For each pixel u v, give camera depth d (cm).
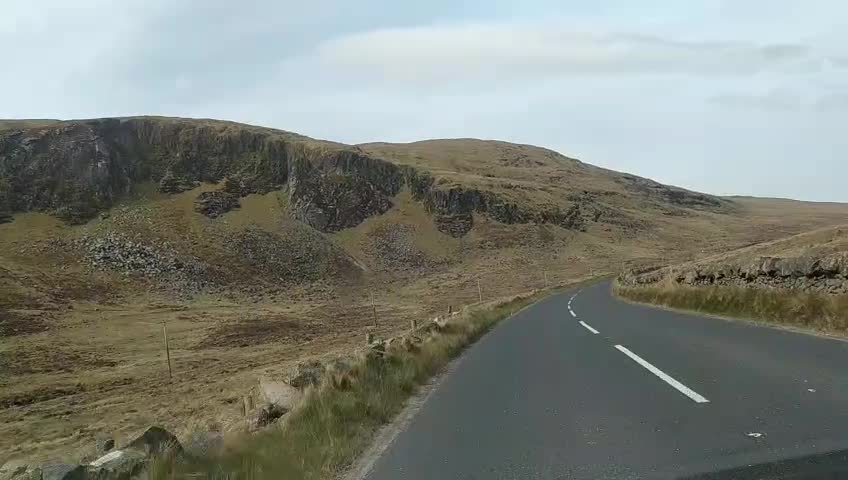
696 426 698
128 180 10069
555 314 2928
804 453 558
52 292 5859
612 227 13988
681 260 8631
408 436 834
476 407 970
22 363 3481
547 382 1117
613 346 1506
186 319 5369
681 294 2541
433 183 12712
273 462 687
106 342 4216
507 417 870
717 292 2192
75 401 2492
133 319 5262
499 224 12138
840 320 1361
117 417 2034
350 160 12194
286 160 11912
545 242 11769
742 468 538
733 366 1052
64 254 7162
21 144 9406
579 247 11869
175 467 650
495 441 746
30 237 7506
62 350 3869
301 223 10250
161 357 3612
